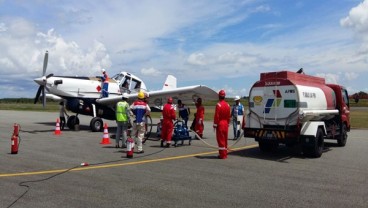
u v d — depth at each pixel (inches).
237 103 595.2
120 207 195.3
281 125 395.9
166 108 462.9
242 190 237.5
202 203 205.6
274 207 200.1
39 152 393.4
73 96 663.8
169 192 229.1
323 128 410.0
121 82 716.0
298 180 271.1
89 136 577.6
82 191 227.9
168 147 464.1
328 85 506.9
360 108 2763.3
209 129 801.6
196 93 578.6
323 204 207.5
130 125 450.6
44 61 657.0
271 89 402.6
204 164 337.4
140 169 306.2
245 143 536.1
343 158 390.6
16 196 213.5
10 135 575.2
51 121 956.0
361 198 221.0
